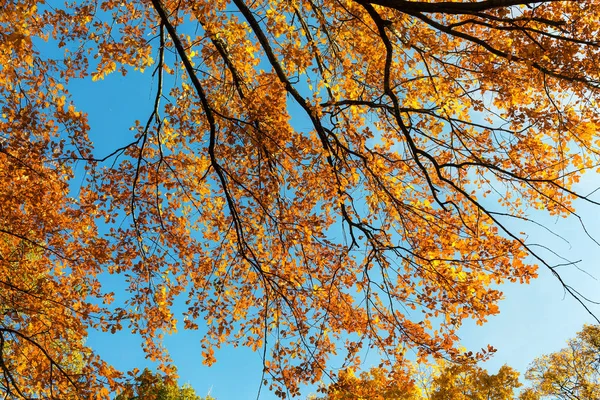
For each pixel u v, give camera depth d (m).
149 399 6.68
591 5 5.22
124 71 6.53
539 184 6.55
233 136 6.43
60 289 6.80
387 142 7.52
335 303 7.59
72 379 6.18
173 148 7.40
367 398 6.75
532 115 5.89
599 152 6.07
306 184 6.88
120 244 6.85
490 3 4.03
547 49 5.20
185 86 7.18
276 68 5.95
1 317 6.51
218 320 7.20
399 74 7.39
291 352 7.03
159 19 7.10
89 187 6.38
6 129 5.59
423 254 7.01
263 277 6.86
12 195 6.17
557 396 17.52
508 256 6.52
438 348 6.98
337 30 6.75
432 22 4.77
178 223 7.43
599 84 5.27
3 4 4.52
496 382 14.62
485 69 6.22
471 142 7.16
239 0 5.77
